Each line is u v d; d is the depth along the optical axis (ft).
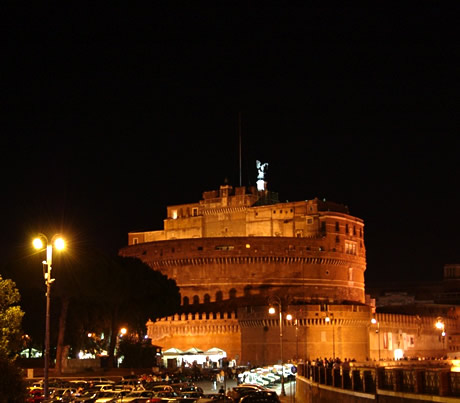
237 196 596.70
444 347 576.20
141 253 579.07
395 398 143.13
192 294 549.13
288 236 573.33
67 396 207.72
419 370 134.31
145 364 418.72
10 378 145.69
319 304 477.77
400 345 513.86
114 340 391.65
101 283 364.38
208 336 485.56
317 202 573.33
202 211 609.83
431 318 560.61
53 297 368.68
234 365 426.10
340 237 570.87
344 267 572.51
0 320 182.29
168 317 499.10
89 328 394.32
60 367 350.02
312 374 222.28
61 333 352.69
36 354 438.40
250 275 545.03
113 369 374.63
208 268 549.95
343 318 463.01
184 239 557.74
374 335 483.51
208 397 203.41
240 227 590.96
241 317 473.26
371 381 159.74
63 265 353.31
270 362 456.86
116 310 389.80
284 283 544.62
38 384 255.91
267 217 581.94
